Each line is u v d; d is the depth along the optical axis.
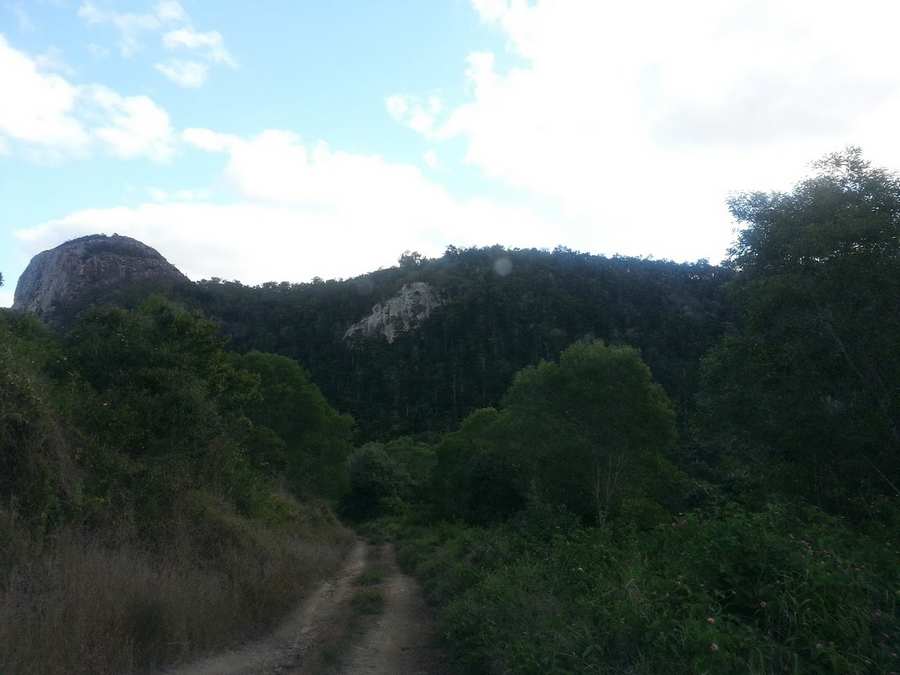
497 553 12.45
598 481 23.75
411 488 49.78
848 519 9.52
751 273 11.41
